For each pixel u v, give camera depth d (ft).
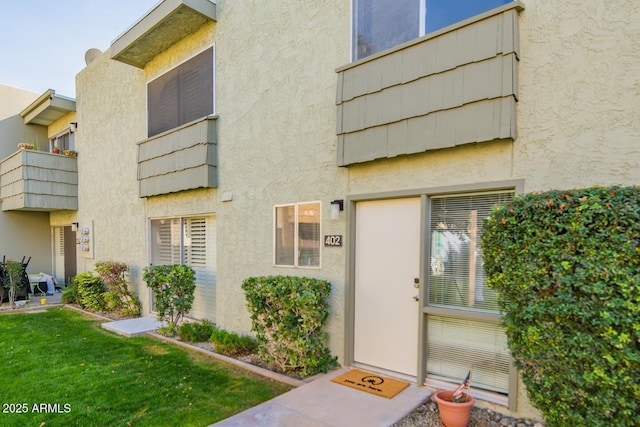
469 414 10.86
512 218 9.04
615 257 7.47
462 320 12.95
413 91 13.39
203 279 23.80
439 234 13.55
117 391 14.03
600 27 10.26
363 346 15.51
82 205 37.22
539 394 8.70
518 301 8.84
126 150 30.25
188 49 24.23
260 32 19.69
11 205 37.83
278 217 18.70
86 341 21.01
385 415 11.47
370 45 15.34
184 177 23.39
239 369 16.42
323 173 16.71
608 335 7.38
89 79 35.76
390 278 14.75
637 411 7.27
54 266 44.93
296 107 17.88
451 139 12.42
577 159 10.58
